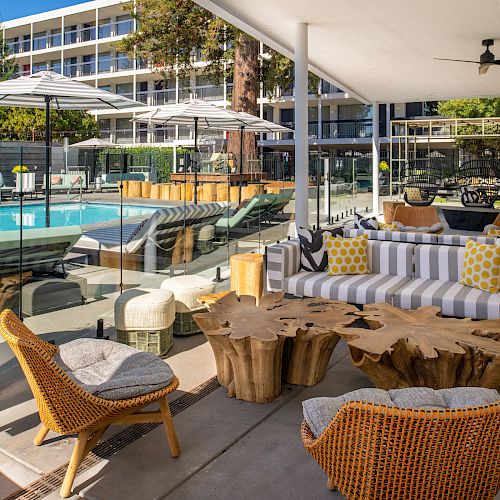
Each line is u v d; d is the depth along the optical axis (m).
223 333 3.33
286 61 16.33
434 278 5.04
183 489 2.54
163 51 15.66
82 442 2.53
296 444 2.94
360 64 9.46
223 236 6.97
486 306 4.23
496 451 1.84
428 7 6.24
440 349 3.03
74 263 4.71
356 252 5.24
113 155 5.29
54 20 33.69
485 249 4.61
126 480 2.61
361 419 1.81
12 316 2.76
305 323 3.52
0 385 3.68
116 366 2.99
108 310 5.07
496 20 6.80
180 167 7.09
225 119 12.10
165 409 2.80
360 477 1.90
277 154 10.39
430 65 9.53
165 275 5.86
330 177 10.91
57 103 8.21
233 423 3.18
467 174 18.19
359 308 4.92
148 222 5.61
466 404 2.07
